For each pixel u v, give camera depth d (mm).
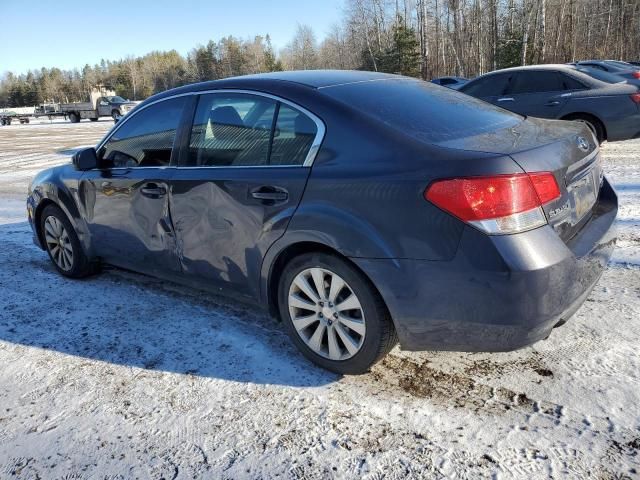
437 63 44000
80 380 3033
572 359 2893
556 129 2975
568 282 2416
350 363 2807
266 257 2984
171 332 3518
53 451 2459
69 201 4312
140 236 3803
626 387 2615
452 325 2443
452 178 2324
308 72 3447
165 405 2746
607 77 9016
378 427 2477
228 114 3268
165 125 3639
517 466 2184
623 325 3197
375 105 2875
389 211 2473
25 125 43500
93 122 39906
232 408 2686
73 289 4387
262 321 3590
